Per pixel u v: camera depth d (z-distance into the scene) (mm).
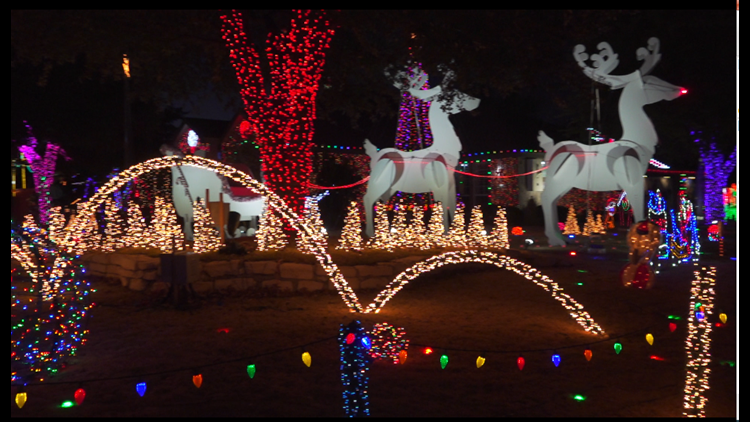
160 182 22281
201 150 15617
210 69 15773
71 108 24578
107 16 12359
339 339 4715
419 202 23641
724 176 22531
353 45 14711
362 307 8844
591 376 5531
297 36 13102
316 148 25688
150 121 28406
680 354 6285
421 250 12938
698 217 25641
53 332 5953
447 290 10320
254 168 26281
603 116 25250
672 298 9445
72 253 11258
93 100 25125
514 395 5012
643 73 15039
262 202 16438
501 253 13391
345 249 12805
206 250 12195
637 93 15031
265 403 4770
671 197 30984
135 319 7961
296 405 4730
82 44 12633
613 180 15273
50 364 5691
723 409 4715
